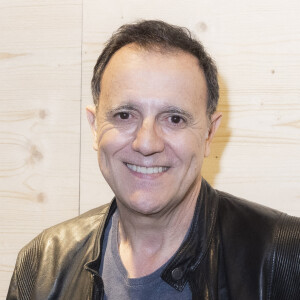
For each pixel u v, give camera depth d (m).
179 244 1.15
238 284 1.07
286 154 1.45
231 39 1.48
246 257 1.09
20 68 1.61
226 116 1.48
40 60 1.60
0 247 1.63
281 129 1.45
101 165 1.13
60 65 1.59
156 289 1.11
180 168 1.08
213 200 1.18
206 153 1.19
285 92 1.45
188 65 1.07
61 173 1.59
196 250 1.12
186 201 1.14
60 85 1.59
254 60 1.46
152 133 1.03
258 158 1.46
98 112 1.14
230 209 1.17
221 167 1.48
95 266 1.18
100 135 1.11
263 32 1.46
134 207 1.08
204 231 1.13
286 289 1.07
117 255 1.18
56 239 1.30
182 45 1.08
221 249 1.12
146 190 1.07
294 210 1.44
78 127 1.58
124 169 1.09
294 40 1.44
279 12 1.45
